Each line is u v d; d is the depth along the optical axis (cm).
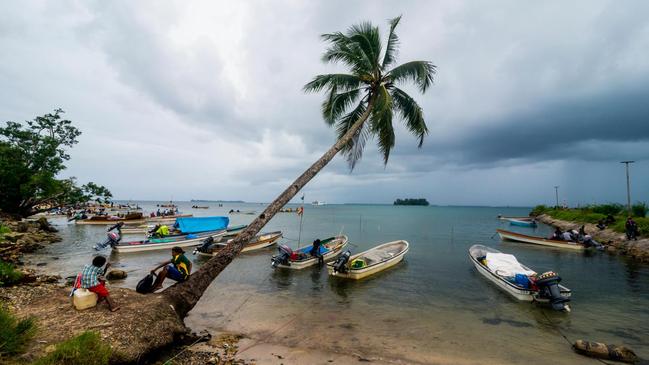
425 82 1409
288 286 1289
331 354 717
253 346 751
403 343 779
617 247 2245
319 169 1166
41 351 527
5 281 988
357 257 1594
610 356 701
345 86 1491
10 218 3097
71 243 2383
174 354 685
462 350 745
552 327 894
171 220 4869
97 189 3891
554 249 2361
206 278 888
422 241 2792
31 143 3362
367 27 1423
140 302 748
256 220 1016
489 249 1869
